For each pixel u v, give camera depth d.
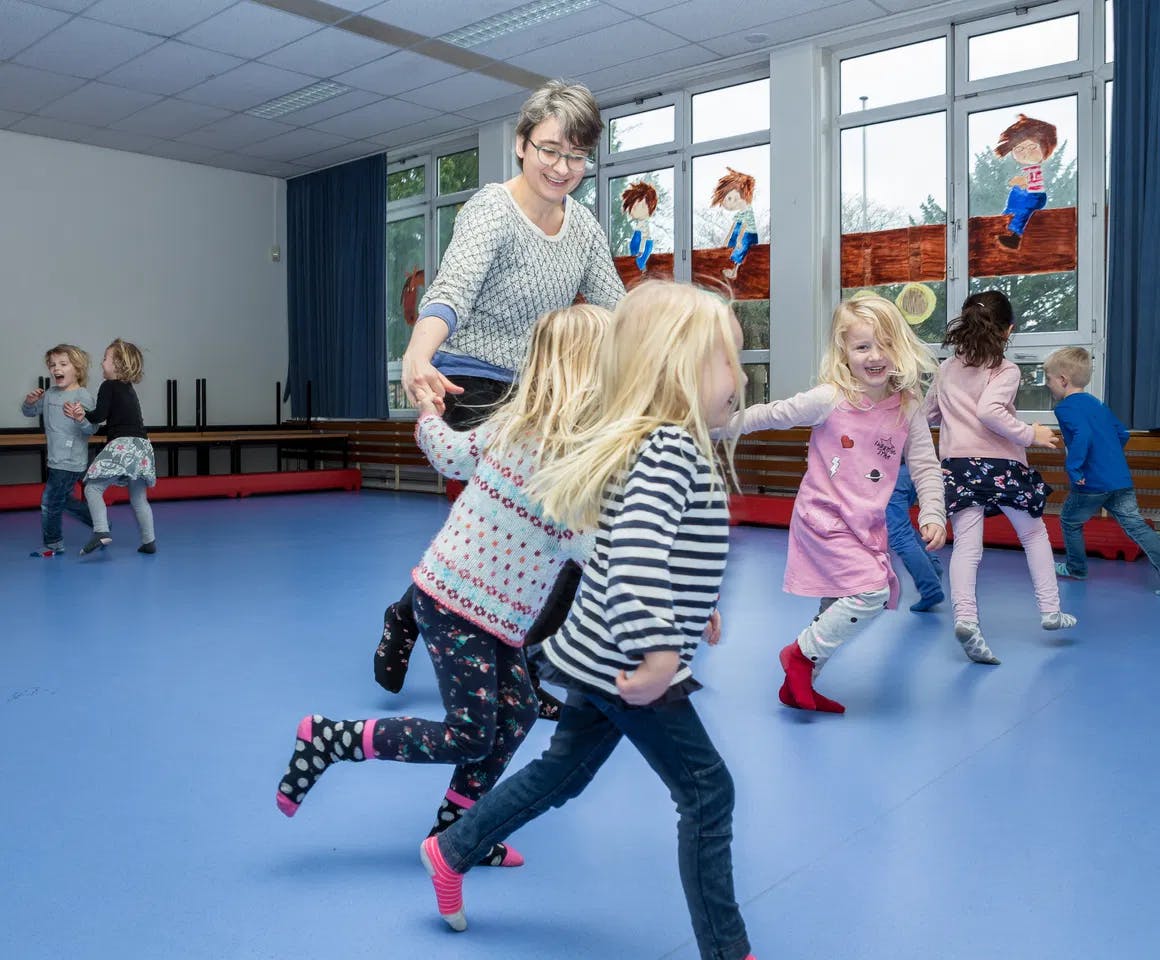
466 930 1.46
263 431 9.66
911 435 2.61
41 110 8.33
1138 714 2.51
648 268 8.12
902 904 1.53
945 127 6.52
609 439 1.17
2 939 1.42
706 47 7.01
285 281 10.81
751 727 2.43
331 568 5.00
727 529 1.19
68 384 5.25
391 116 8.57
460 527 1.57
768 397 7.34
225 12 6.36
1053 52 6.11
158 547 5.75
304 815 1.88
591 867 1.67
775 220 7.11
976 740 2.32
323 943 1.42
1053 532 5.49
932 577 3.79
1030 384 6.23
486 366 2.31
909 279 6.72
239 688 2.78
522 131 2.20
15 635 3.46
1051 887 1.58
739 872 1.64
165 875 1.63
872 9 6.35
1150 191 5.48
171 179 9.91
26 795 1.98
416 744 1.58
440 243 9.66
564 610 2.25
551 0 6.19
